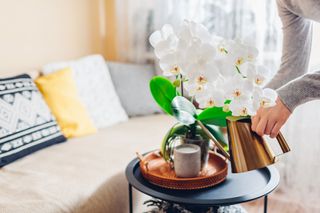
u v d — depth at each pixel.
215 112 1.17
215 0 2.24
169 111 1.22
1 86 1.70
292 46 1.26
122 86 2.42
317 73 1.04
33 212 1.18
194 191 1.17
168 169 1.31
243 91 0.98
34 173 1.48
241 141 1.04
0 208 1.18
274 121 1.04
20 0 2.10
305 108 1.98
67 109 1.96
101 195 1.38
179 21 2.37
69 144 1.85
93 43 2.69
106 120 2.20
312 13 1.13
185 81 1.11
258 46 2.12
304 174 2.06
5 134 1.60
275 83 1.28
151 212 1.38
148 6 2.51
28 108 1.75
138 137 1.96
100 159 1.64
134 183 1.21
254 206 2.12
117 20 2.62
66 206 1.25
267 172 1.32
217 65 1.00
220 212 1.33
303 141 2.03
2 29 2.02
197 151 1.19
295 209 2.07
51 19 2.32
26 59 2.18
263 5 2.09
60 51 2.41
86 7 2.59
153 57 2.58
